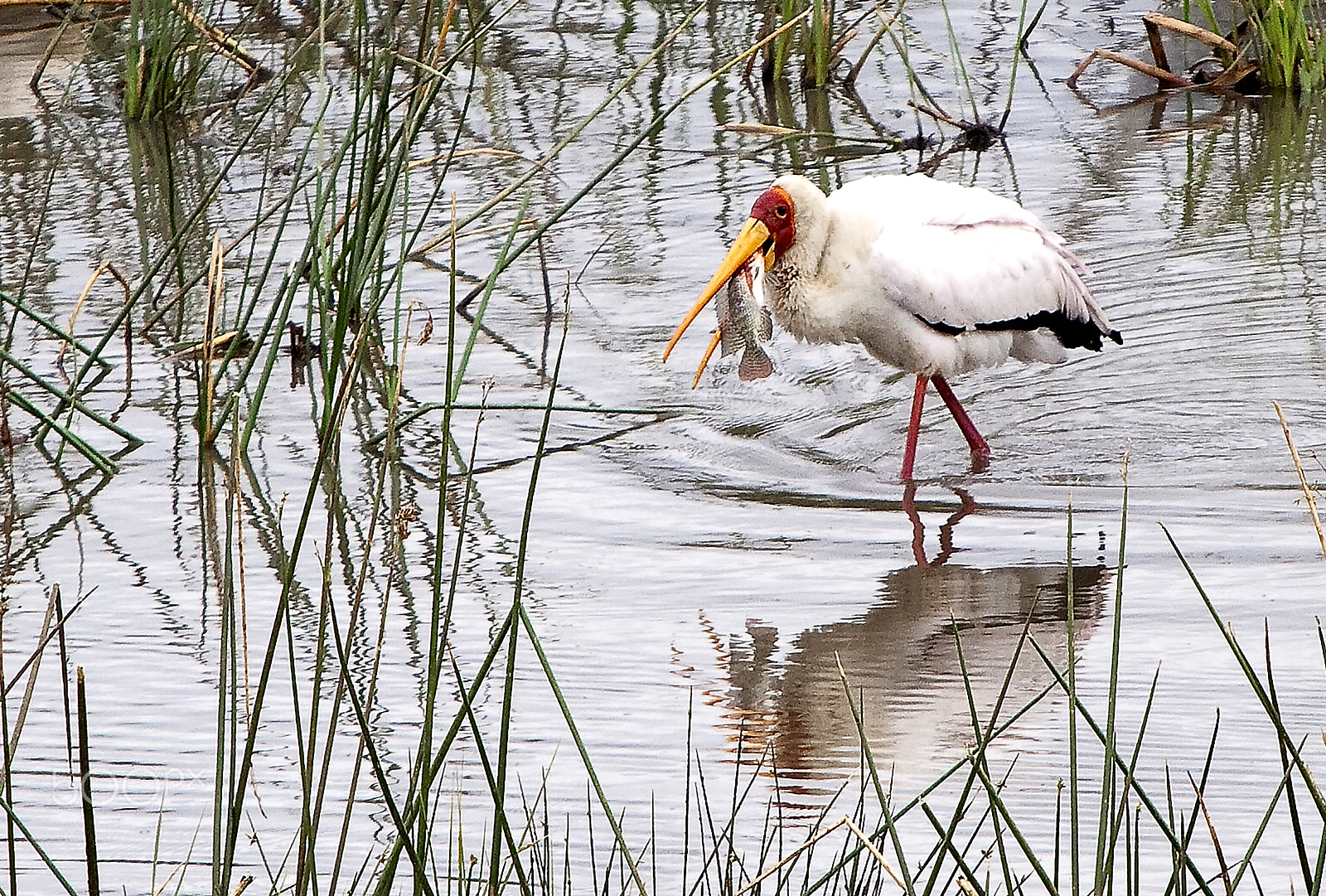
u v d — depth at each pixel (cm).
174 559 1016
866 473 1142
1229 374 1277
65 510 1091
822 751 780
